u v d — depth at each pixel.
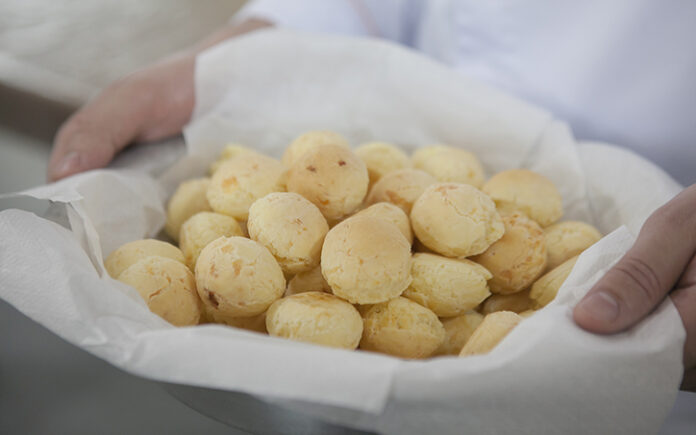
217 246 0.37
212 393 0.33
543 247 0.40
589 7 0.56
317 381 0.29
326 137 0.45
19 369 0.50
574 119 0.60
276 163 0.43
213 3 0.94
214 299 0.36
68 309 0.33
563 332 0.31
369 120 0.54
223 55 0.53
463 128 0.52
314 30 0.68
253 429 0.34
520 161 0.51
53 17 0.87
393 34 0.71
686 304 0.32
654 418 0.31
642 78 0.56
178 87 0.53
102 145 0.47
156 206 0.46
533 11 0.58
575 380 0.30
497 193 0.44
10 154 0.70
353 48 0.54
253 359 0.29
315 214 0.38
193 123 0.52
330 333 0.34
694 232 0.34
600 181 0.47
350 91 0.54
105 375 0.50
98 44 0.79
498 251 0.40
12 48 0.77
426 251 0.41
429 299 0.38
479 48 0.63
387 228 0.37
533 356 0.30
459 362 0.30
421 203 0.40
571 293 0.34
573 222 0.44
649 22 0.54
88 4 0.92
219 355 0.30
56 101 0.68
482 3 0.61
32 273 0.34
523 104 0.51
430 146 0.49
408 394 0.29
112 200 0.44
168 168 0.50
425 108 0.53
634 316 0.31
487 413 0.30
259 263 0.36
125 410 0.47
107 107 0.49
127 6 0.92
